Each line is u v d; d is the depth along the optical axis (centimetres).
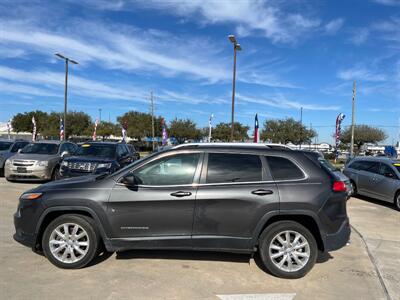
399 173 1090
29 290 402
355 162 1331
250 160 479
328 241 459
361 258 560
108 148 1241
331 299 408
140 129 6072
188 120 6425
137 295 399
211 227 460
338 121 3097
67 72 2688
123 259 507
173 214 459
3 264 476
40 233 478
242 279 453
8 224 682
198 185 466
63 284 420
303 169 474
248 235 459
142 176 474
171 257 521
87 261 466
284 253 461
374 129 5978
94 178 495
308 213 454
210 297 401
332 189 468
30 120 7056
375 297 416
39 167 1274
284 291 424
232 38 2033
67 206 462
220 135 6269
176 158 480
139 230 462
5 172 1302
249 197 456
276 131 5700
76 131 6100
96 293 399
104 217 459
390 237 711
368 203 1173
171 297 397
